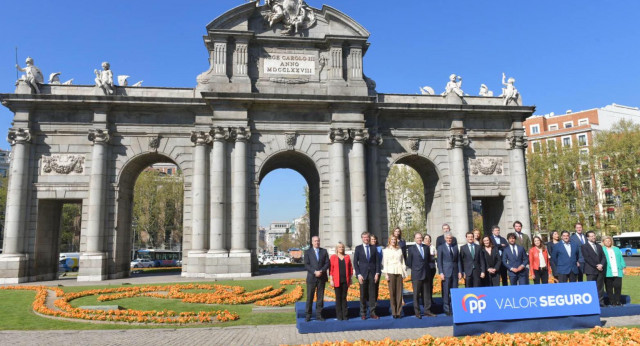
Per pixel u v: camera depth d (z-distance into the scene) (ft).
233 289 85.20
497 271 56.34
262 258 312.09
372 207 122.52
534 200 256.52
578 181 240.94
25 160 114.01
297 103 119.14
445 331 48.24
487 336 41.75
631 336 40.70
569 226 232.32
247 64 119.55
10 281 106.73
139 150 119.03
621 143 228.84
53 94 114.93
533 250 63.41
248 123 118.01
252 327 51.75
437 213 133.28
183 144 120.57
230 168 116.67
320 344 40.40
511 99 133.69
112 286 95.14
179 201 294.05
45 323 55.62
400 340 43.47
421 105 126.41
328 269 56.65
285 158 131.34
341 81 122.52
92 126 117.70
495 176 131.85
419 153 129.08
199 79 121.60
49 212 122.42
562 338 41.24
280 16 122.01
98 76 118.93
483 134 132.26
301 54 124.26
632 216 233.35
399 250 52.75
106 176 116.26
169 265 252.01
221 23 118.93
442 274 53.67
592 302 49.49
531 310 47.65
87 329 51.52
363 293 51.42
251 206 117.19
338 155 119.55
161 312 59.88
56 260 125.49
